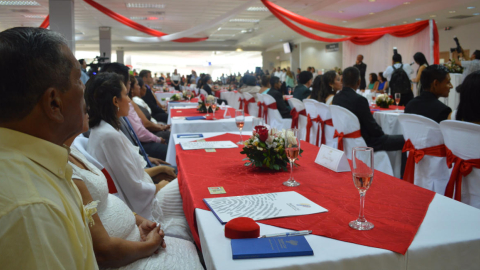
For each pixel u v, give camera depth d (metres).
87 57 32.38
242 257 0.90
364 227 1.06
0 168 0.57
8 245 0.53
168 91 12.28
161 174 2.46
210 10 12.74
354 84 3.36
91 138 1.90
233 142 2.57
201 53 39.78
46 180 0.62
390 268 0.93
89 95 1.97
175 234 1.76
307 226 1.08
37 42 0.64
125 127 2.71
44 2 11.03
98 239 1.12
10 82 0.62
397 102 4.79
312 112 4.29
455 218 1.14
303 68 20.80
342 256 0.90
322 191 1.42
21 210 0.54
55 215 0.58
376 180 1.57
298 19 9.42
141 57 41.62
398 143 3.17
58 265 0.57
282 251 0.91
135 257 1.22
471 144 1.94
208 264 0.96
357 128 3.17
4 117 0.64
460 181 2.01
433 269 0.96
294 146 1.49
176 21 15.20
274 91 5.91
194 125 3.75
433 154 2.44
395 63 7.29
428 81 2.89
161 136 4.41
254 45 25.06
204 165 1.87
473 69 7.41
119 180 1.88
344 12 12.61
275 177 1.63
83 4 11.31
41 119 0.66
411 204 1.26
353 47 14.98
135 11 12.87
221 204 1.26
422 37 11.17
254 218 1.13
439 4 10.56
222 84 22.58
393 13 12.48
